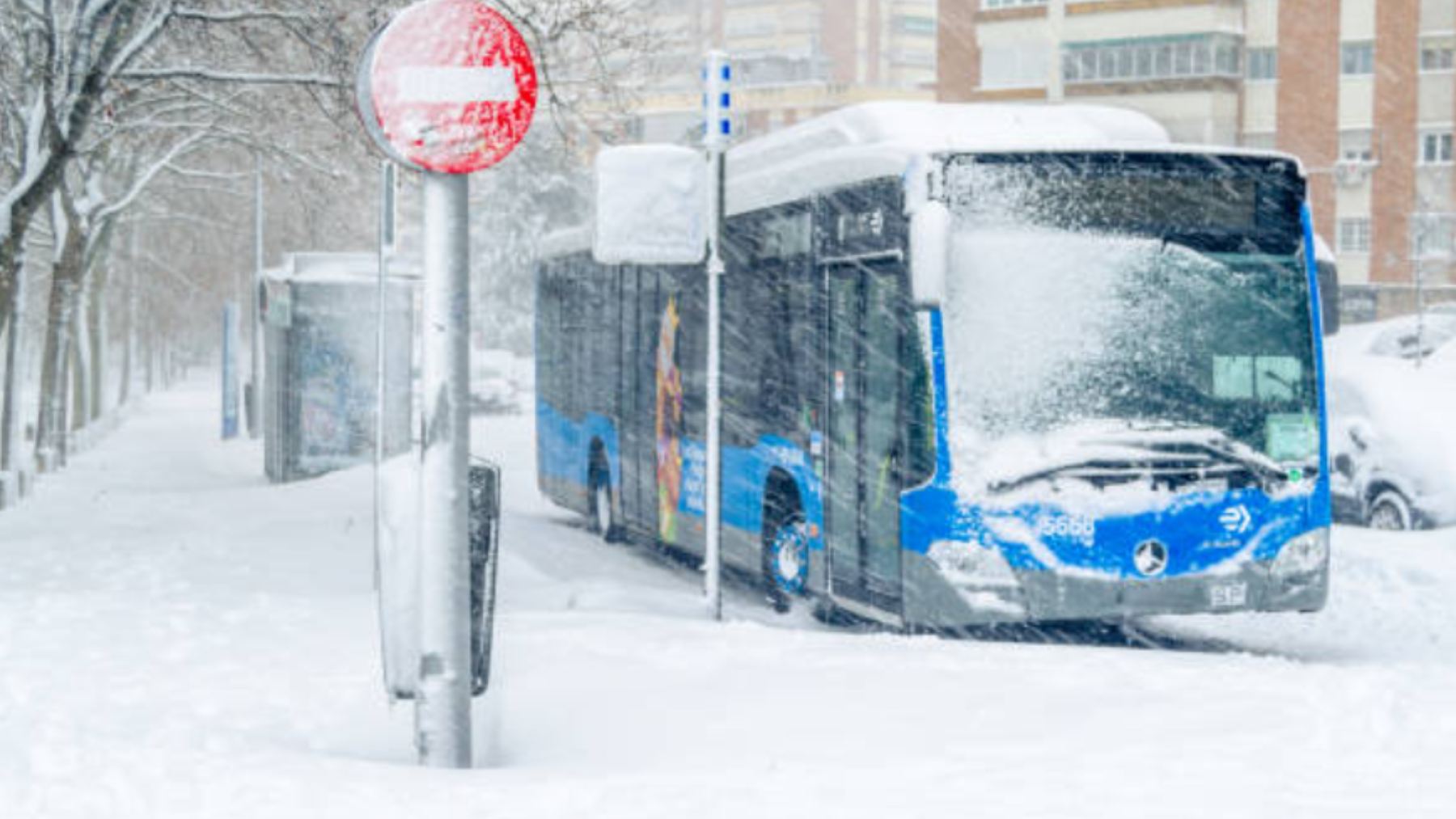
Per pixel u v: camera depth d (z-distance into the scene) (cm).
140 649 952
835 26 13325
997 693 781
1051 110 1257
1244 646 1266
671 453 1677
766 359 1434
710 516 1191
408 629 689
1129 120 1241
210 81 2339
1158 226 1148
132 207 4003
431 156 662
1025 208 1138
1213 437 1132
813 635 967
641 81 2136
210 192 4634
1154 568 1117
